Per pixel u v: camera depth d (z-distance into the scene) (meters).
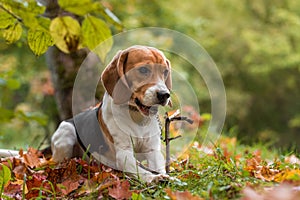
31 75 11.06
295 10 20.28
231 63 20.75
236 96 20.16
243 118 20.38
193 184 3.60
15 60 10.77
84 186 3.60
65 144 4.44
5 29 2.79
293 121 19.03
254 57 19.97
